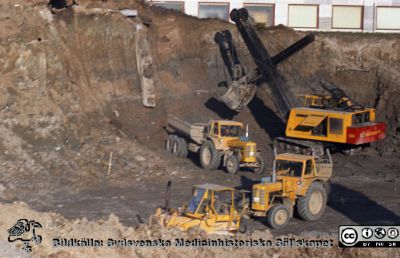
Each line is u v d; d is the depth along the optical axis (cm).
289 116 6162
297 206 4044
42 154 5206
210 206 3497
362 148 6116
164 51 7119
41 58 6000
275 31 7662
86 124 5794
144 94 6681
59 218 3700
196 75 7194
